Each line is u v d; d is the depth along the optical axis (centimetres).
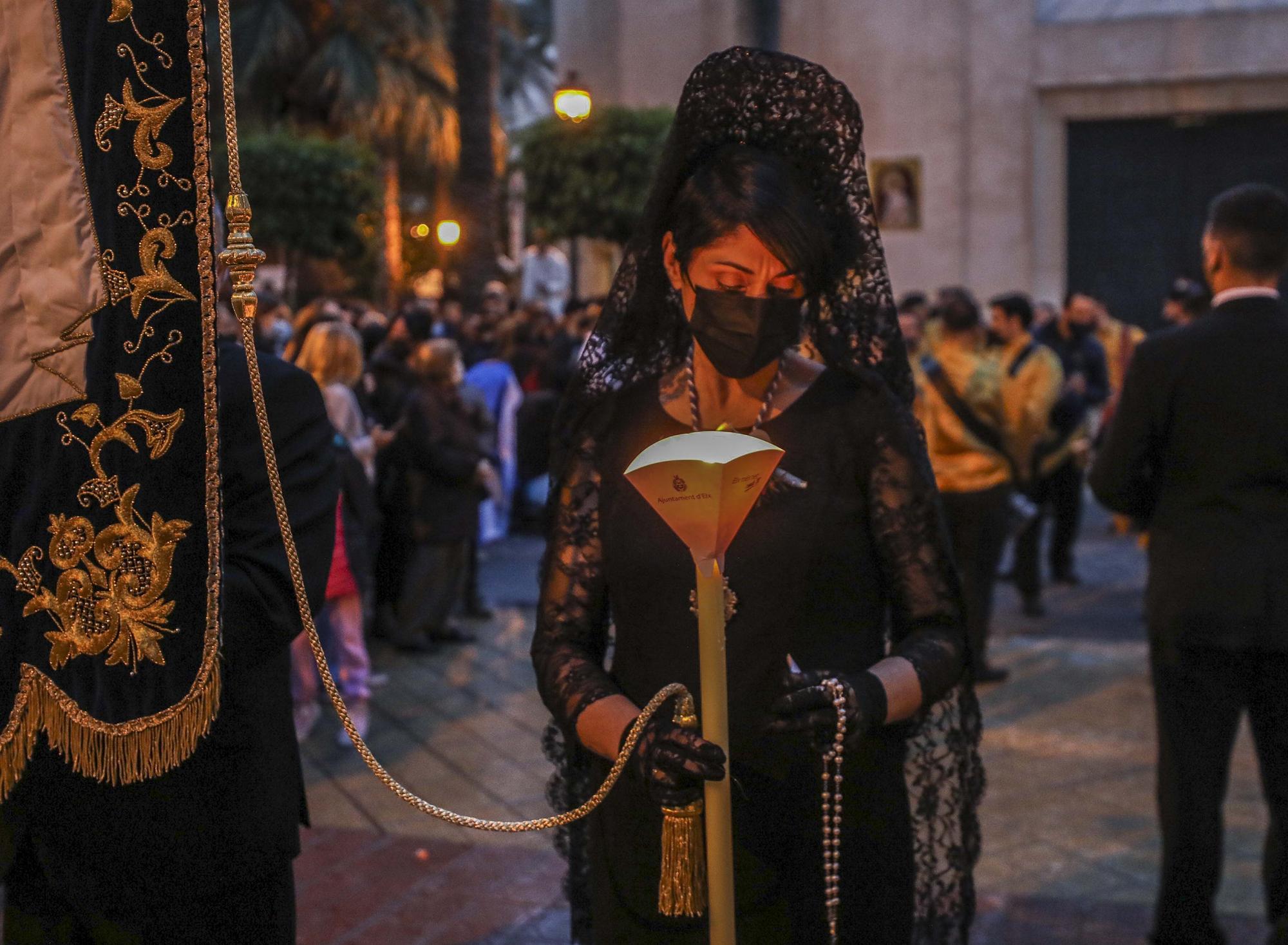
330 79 1994
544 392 1020
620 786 174
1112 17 1684
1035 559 715
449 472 639
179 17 158
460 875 384
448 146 2248
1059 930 341
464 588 729
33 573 171
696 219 167
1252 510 289
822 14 1739
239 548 174
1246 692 297
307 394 186
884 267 180
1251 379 288
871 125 1744
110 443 166
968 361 554
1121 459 306
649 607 172
